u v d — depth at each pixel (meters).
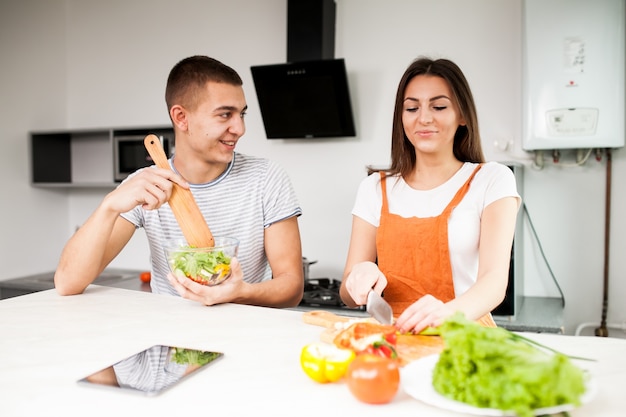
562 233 2.59
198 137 1.57
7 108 3.20
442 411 0.71
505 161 2.41
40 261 3.45
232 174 1.71
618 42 2.24
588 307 2.57
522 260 2.57
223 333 1.09
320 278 2.99
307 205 3.05
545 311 2.37
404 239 1.47
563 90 2.31
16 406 0.75
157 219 1.67
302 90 2.80
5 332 1.10
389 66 2.86
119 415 0.71
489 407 0.67
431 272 1.45
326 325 1.12
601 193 2.53
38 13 3.41
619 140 2.28
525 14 2.35
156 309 1.30
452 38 2.74
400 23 2.83
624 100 2.29
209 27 3.25
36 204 3.41
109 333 1.09
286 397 0.77
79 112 3.61
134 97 3.45
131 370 0.86
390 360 0.76
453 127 1.46
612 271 2.53
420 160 1.54
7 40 3.20
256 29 3.14
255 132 3.15
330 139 2.98
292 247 1.72
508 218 1.34
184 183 1.37
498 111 2.67
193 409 0.73
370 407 0.73
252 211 1.71
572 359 0.91
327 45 2.83
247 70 3.17
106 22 3.51
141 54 3.42
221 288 1.32
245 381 0.83
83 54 3.59
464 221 1.42
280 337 1.06
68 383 0.83
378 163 2.89
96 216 1.44
